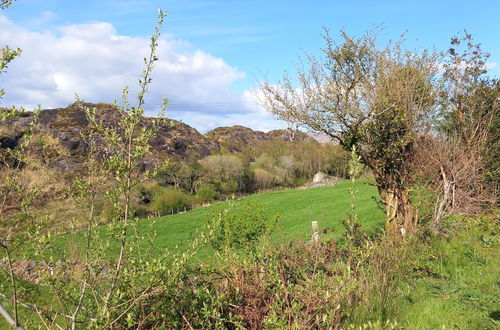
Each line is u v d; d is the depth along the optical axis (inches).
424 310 275.4
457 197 533.3
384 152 482.0
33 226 144.2
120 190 158.9
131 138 156.3
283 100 483.8
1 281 152.7
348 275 209.2
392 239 403.2
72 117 2107.5
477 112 615.2
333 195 1407.5
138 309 184.1
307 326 179.6
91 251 168.6
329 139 511.8
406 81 469.4
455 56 599.8
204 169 2014.0
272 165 2444.6
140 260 178.7
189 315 193.6
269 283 227.9
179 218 1261.1
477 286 326.6
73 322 152.4
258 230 329.1
